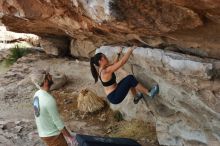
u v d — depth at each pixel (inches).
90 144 259.3
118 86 277.4
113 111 345.4
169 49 257.3
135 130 319.3
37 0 287.6
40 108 249.4
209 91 237.9
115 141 267.4
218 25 210.2
